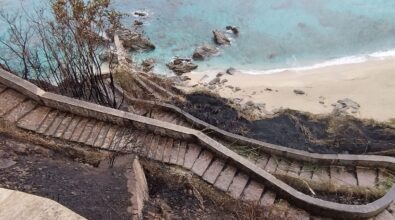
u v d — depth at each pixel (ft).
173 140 38.24
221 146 37.42
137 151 35.63
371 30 71.46
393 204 36.65
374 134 47.96
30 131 35.29
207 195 33.86
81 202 25.70
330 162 41.29
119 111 37.88
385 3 77.41
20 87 37.83
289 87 58.75
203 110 51.21
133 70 57.21
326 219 35.27
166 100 51.31
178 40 70.08
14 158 29.09
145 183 32.22
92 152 34.19
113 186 28.25
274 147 42.42
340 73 62.23
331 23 73.36
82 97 43.34
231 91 57.67
